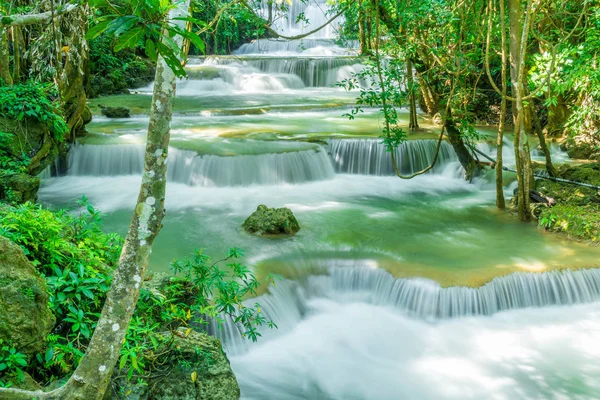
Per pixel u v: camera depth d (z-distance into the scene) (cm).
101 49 1914
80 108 1199
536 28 1127
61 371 426
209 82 2109
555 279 746
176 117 1519
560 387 594
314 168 1195
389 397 576
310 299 731
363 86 2194
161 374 468
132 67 2103
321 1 3284
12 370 386
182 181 1152
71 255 505
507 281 732
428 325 696
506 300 725
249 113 1592
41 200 1030
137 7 202
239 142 1229
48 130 1042
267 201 1055
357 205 1042
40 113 1017
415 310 711
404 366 626
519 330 689
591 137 1274
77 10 963
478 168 1183
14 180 902
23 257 405
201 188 1124
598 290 758
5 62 1028
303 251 813
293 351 640
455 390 589
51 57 1004
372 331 682
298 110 1648
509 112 1554
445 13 902
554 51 835
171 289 555
